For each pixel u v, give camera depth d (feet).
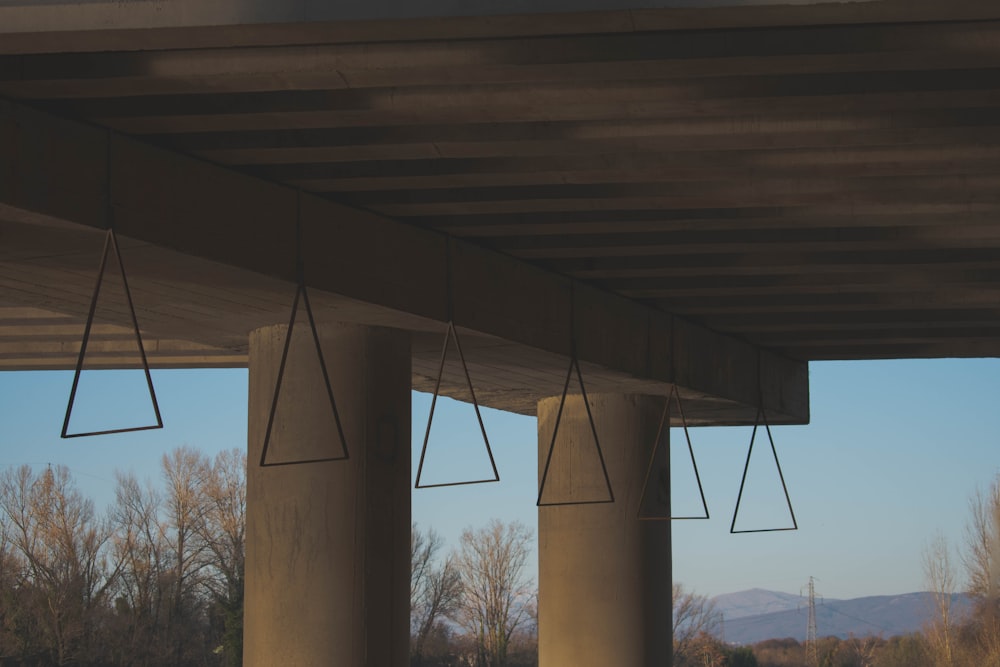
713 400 73.82
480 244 55.88
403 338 55.31
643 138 43.37
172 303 51.29
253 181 46.47
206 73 38.06
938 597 241.96
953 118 41.75
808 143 43.39
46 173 40.01
